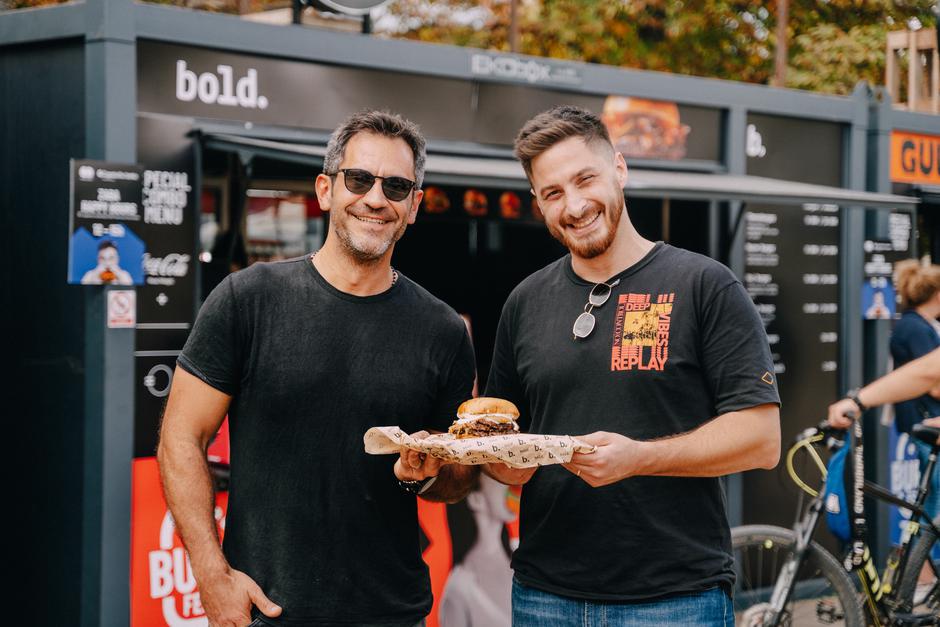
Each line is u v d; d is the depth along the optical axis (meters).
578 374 2.82
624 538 2.78
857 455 4.79
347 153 2.75
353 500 2.71
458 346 2.87
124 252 4.50
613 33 11.71
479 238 7.28
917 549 5.02
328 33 5.09
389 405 2.73
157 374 4.63
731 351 2.71
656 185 4.77
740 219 6.39
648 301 2.80
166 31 4.61
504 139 5.75
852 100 7.07
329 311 2.74
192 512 2.67
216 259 5.16
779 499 6.68
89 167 4.39
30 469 4.82
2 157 4.94
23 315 4.83
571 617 2.83
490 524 5.37
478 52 5.57
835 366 6.96
